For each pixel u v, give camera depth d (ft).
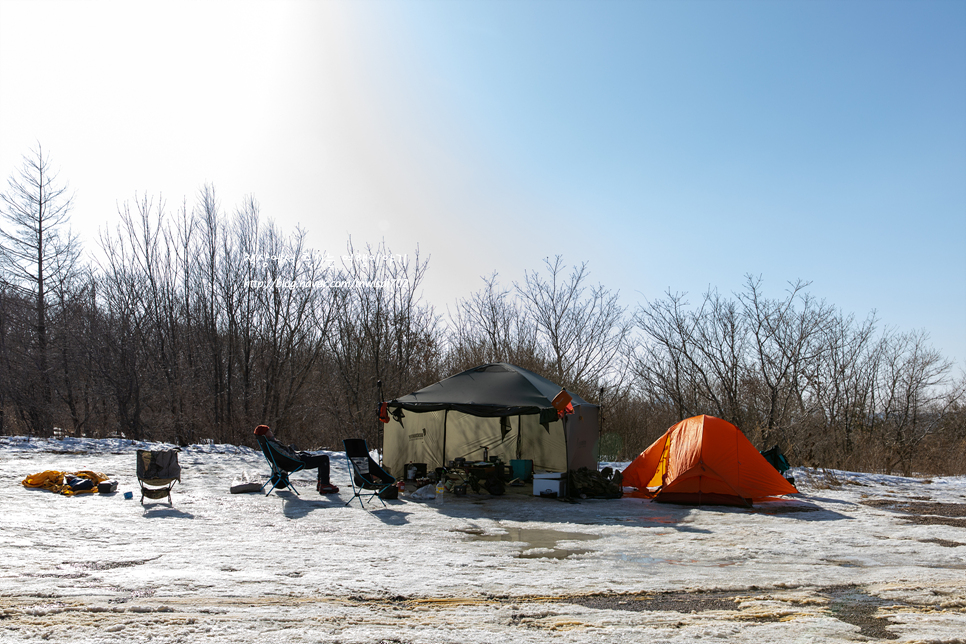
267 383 79.66
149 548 20.31
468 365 80.84
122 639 12.16
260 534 23.30
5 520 23.57
